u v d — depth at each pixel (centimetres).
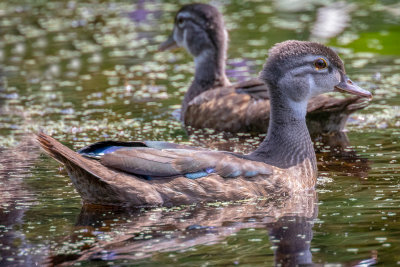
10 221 1166
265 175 1298
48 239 1084
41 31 2755
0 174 1419
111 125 1797
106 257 1009
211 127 1850
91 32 2734
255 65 2266
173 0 3152
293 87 1387
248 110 1794
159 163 1247
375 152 1548
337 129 1730
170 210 1223
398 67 2223
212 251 1027
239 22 2734
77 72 2286
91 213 1207
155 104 1998
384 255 1002
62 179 1391
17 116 1864
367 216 1159
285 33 2562
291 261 987
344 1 2978
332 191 1306
